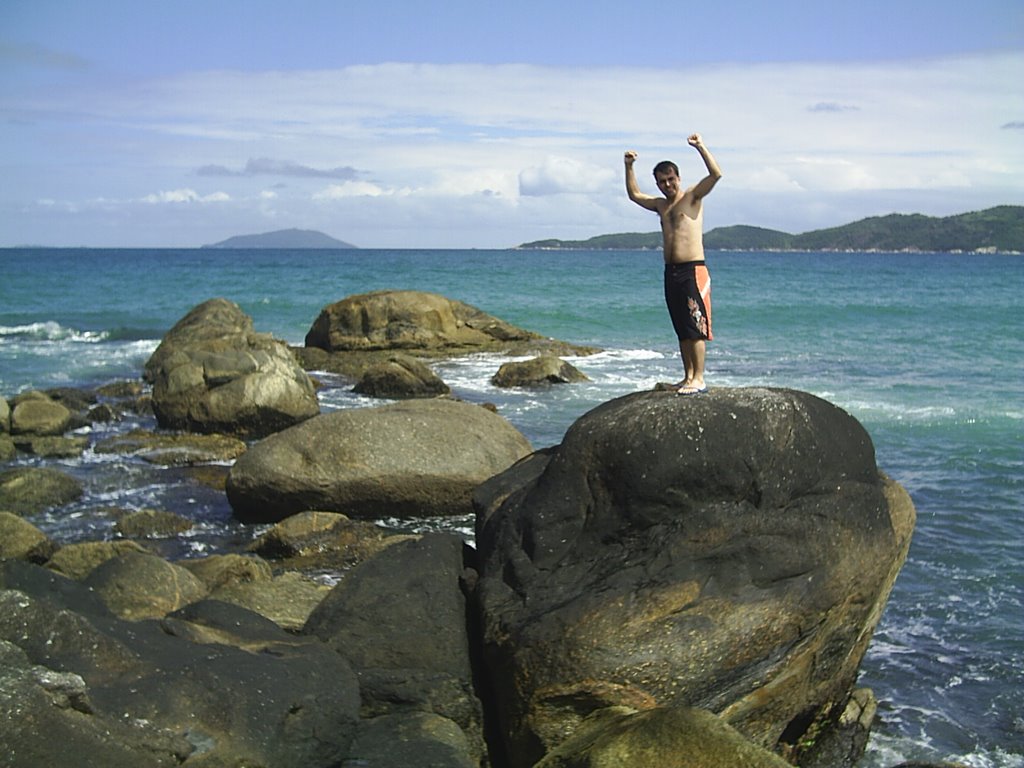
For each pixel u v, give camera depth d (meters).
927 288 64.50
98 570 8.64
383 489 12.95
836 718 7.94
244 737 5.81
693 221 8.75
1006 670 9.16
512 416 20.16
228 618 7.34
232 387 18.48
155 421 19.88
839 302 49.28
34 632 5.87
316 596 9.12
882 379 24.92
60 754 5.12
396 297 29.36
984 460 16.11
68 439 16.97
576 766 5.64
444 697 7.14
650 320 39.03
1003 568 11.40
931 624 10.04
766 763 5.29
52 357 28.77
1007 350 30.91
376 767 6.15
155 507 13.80
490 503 8.52
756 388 7.97
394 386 22.58
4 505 13.33
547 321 38.59
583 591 7.07
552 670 6.67
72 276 66.81
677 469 7.28
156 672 5.95
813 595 7.10
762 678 7.00
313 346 29.59
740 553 7.09
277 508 13.06
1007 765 7.81
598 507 7.47
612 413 7.73
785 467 7.43
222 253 187.38
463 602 7.92
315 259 130.38
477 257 164.75
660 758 5.50
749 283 68.81
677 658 6.66
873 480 7.91
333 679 6.67
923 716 8.45
